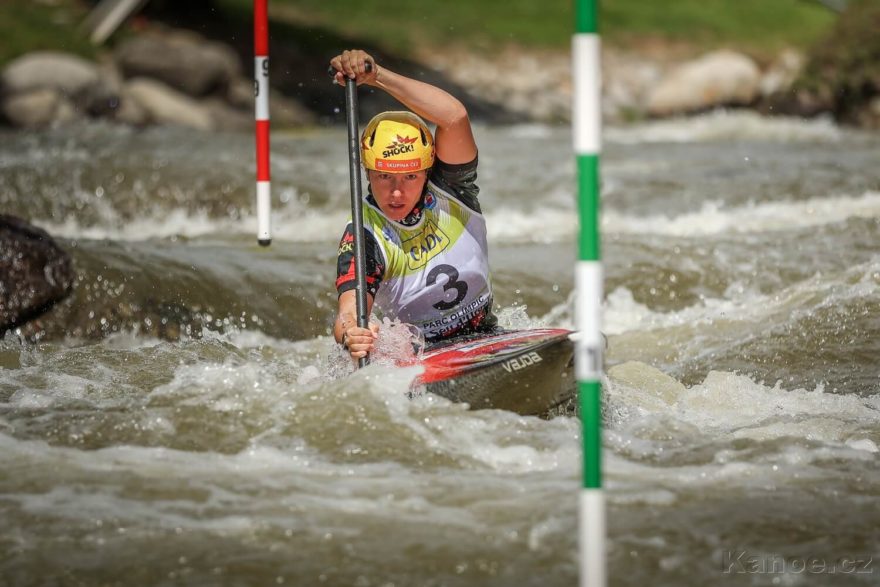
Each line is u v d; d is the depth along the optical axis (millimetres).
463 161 16359
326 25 78188
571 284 26359
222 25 73312
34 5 69250
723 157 48188
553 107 72500
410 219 16359
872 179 38969
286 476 13734
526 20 85438
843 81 70000
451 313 17000
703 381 19609
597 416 10039
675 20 89688
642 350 22000
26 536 12078
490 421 15320
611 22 87188
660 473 13992
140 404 16109
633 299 25797
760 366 20297
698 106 73688
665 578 11266
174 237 32812
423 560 11578
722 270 27062
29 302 22156
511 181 41000
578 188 10148
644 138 61781
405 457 14289
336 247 30016
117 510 12719
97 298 23016
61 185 37156
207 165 40625
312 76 70000
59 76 55062
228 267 25219
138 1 67188
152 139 50656
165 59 60594
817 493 13406
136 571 11359
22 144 46906
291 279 25031
